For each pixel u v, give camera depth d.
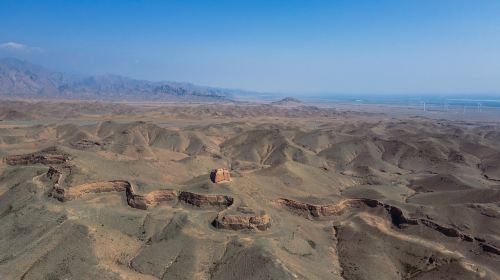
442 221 119.69
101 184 121.75
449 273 100.75
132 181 123.62
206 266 97.12
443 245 112.44
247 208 111.75
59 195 117.00
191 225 107.75
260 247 98.62
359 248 112.81
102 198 120.19
